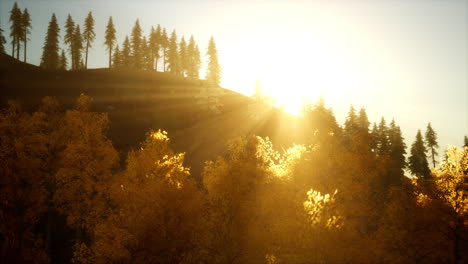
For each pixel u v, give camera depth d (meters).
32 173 19.16
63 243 22.97
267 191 15.77
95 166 18.06
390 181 33.88
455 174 15.02
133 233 13.57
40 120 20.92
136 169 15.62
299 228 12.09
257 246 13.57
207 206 15.08
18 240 17.19
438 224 14.22
